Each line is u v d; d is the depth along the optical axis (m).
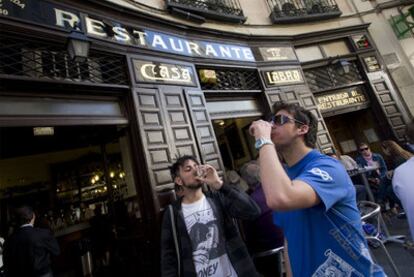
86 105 3.86
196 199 2.28
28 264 2.71
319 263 1.07
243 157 6.92
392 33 7.73
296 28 7.53
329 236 1.07
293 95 6.41
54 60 3.68
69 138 5.42
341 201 1.08
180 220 2.15
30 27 3.45
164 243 2.14
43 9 3.69
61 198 7.23
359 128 7.60
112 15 4.46
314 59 7.23
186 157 2.40
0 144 5.07
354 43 7.45
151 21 4.91
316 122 1.35
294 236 1.17
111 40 4.23
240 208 2.18
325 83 7.16
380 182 4.86
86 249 4.88
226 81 5.87
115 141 5.30
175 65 4.95
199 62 5.38
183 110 4.70
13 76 3.16
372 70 7.25
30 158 7.32
